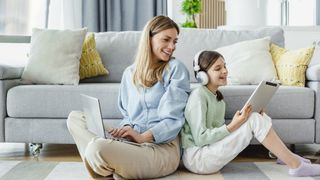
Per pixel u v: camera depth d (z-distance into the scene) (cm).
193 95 201
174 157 195
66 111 243
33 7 419
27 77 265
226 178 192
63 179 193
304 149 268
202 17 484
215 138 192
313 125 236
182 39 302
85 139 200
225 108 234
